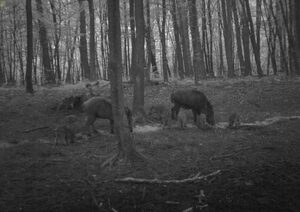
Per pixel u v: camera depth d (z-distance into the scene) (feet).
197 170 28.35
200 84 76.64
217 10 116.06
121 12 109.29
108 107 42.70
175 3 101.09
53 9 102.53
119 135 30.73
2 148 36.17
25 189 24.75
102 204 21.95
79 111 56.29
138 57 50.42
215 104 62.69
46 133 43.57
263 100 63.93
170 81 84.74
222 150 34.37
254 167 28.37
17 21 110.83
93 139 40.65
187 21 97.40
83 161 31.37
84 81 83.92
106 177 27.12
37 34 108.06
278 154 32.24
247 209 20.86
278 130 42.83
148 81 78.48
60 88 75.82
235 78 86.63
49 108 57.47
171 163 30.30
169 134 41.86
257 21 108.17
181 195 23.08
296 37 84.17
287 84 73.51
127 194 23.47
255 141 37.63
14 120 50.34
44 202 22.43
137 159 30.58
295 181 24.80
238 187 23.97
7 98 65.10
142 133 42.75
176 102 50.49
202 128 45.80
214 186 24.43
